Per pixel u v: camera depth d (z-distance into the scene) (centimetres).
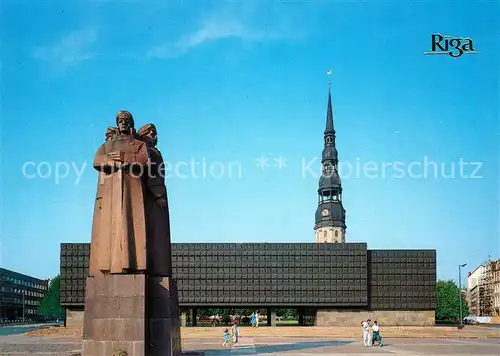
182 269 7625
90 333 2341
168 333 2395
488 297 18450
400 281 7812
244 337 6688
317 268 7688
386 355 3834
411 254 7856
